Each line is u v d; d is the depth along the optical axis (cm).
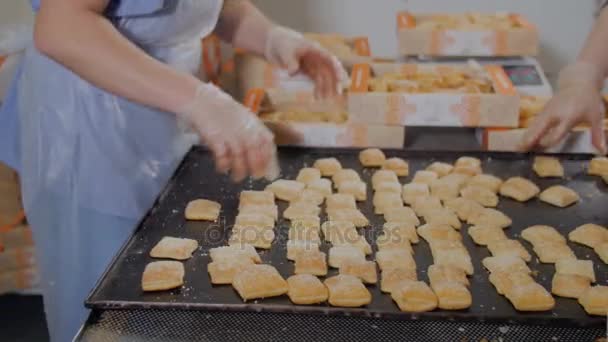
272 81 207
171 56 159
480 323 109
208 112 129
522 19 218
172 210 150
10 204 206
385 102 176
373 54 262
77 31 124
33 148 159
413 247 137
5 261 212
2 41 180
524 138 173
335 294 113
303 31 261
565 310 112
